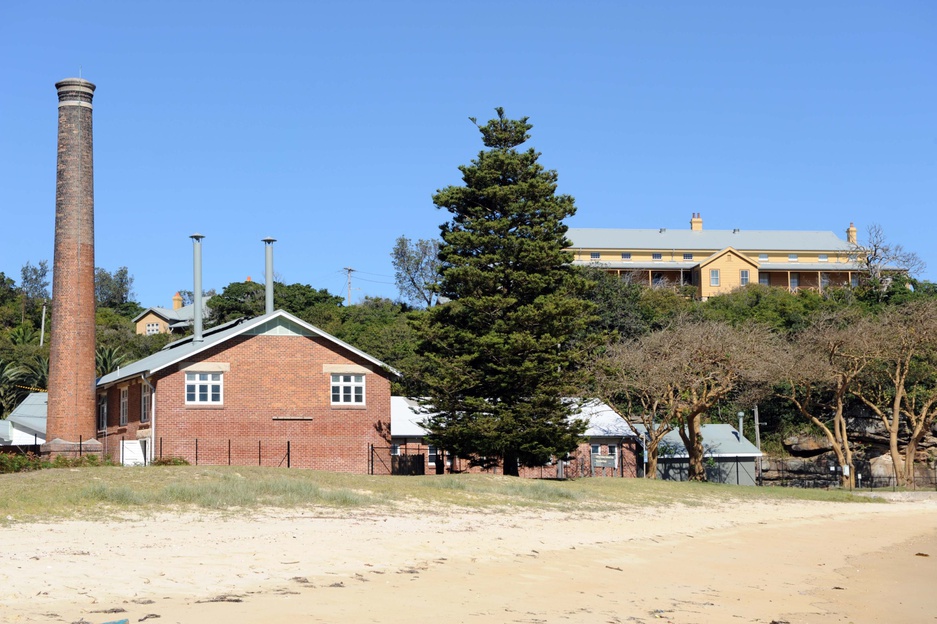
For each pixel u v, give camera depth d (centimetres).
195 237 4953
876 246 8850
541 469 5388
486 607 1585
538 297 4375
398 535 2373
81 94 4462
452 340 4391
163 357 4753
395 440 5128
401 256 11444
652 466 5353
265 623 1341
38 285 12400
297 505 2845
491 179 4459
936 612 1816
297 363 4525
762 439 7044
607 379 5209
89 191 4456
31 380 7138
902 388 5888
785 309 8450
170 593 1521
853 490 5509
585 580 1941
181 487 2795
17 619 1284
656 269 10194
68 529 2194
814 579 2167
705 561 2341
